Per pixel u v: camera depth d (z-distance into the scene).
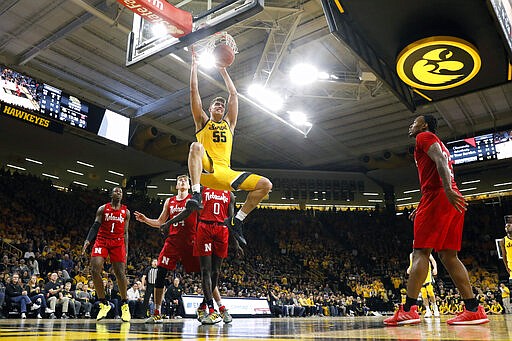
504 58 8.12
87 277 14.98
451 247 4.04
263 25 14.27
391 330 3.28
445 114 20.45
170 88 18.83
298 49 15.95
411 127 4.40
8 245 15.93
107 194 24.77
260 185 4.34
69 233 20.36
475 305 4.05
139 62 8.59
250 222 26.86
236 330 3.56
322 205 29.41
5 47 15.58
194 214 5.80
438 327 3.66
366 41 8.09
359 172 28.56
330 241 27.59
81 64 16.97
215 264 5.77
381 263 26.56
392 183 29.16
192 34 7.58
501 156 19.62
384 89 17.53
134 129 21.70
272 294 17.44
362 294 22.81
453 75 8.52
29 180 21.36
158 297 5.78
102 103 19.91
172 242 5.79
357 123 21.88
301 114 18.28
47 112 15.71
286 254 25.89
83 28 14.80
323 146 24.92
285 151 25.75
